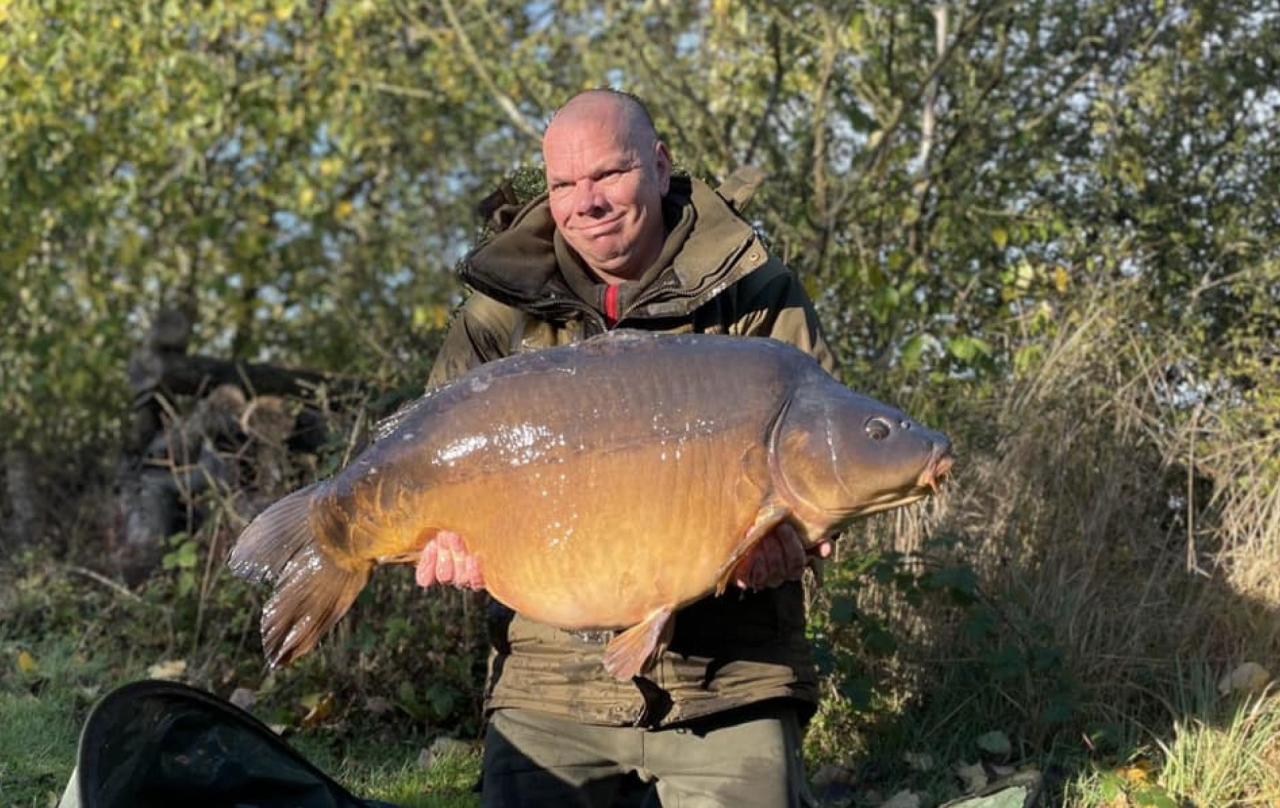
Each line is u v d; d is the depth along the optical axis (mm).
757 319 3279
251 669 5734
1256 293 6570
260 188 10516
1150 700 4906
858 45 7129
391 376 6441
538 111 9570
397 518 2912
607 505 2818
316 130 10273
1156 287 6832
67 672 5676
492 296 3242
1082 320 6105
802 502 2818
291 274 11055
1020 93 7613
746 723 3205
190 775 3555
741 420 2834
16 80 8938
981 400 5652
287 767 3770
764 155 7625
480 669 5508
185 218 10711
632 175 3150
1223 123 7320
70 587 6648
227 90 9953
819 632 4949
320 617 2977
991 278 7223
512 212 3334
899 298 6605
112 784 3266
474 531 2883
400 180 11016
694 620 3162
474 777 4777
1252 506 5410
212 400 7711
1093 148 7566
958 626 5051
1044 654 4738
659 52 8086
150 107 9555
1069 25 7652
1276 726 4637
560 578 2842
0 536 8305
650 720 3178
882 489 2793
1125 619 5051
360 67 9688
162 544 6629
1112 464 5355
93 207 9906
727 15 7480
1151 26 7512
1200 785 4469
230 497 6324
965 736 4863
